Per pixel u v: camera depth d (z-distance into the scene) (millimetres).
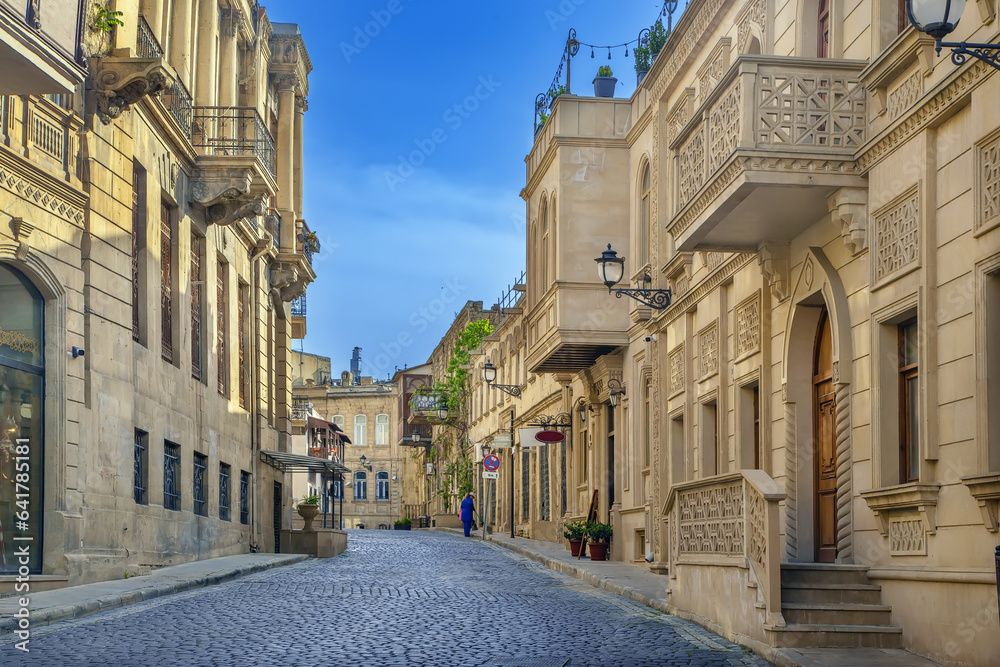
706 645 11164
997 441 9531
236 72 28938
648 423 23109
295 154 35062
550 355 25250
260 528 29938
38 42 12656
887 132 11422
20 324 16016
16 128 15672
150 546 20250
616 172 24109
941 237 10516
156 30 22719
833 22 13266
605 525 24625
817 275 13469
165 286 22688
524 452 39344
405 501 81812
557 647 10820
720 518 12391
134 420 19609
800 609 11055
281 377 34656
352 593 16375
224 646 10695
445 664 9727
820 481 14188
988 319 9641
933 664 9812
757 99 12219
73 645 10664
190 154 23484
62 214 16750
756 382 16391
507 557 27438
